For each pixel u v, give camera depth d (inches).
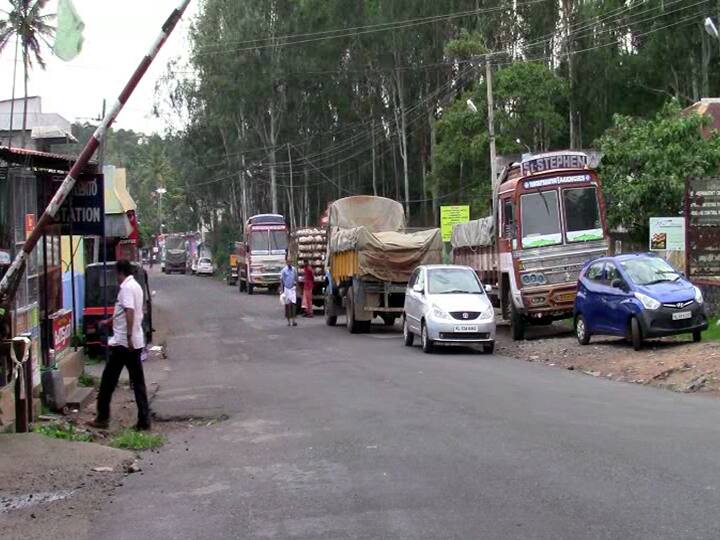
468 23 1871.3
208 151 2513.5
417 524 243.1
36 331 499.8
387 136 2234.3
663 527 232.1
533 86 1688.0
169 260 3698.3
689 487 273.0
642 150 989.8
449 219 1384.1
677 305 655.1
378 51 2011.6
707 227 800.3
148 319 894.4
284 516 259.3
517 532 231.9
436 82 2020.2
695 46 1720.0
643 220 993.5
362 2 2015.3
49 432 410.0
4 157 428.1
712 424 388.8
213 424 452.4
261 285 1984.5
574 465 308.7
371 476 305.9
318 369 669.3
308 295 1330.0
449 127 1765.5
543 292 829.8
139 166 4515.3
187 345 943.0
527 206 840.9
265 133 2310.5
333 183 2394.2
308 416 449.1
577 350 715.4
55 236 599.8
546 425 391.5
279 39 2078.0
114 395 576.4
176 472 334.3
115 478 327.3
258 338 992.2
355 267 1005.2
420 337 826.2
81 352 626.2
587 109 1759.4
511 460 321.1
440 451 343.3
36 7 1594.5
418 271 850.8
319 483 299.9
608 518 241.9
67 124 1729.8
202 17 2261.3
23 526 262.8
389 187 2444.6
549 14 1798.7
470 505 261.4
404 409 454.9
